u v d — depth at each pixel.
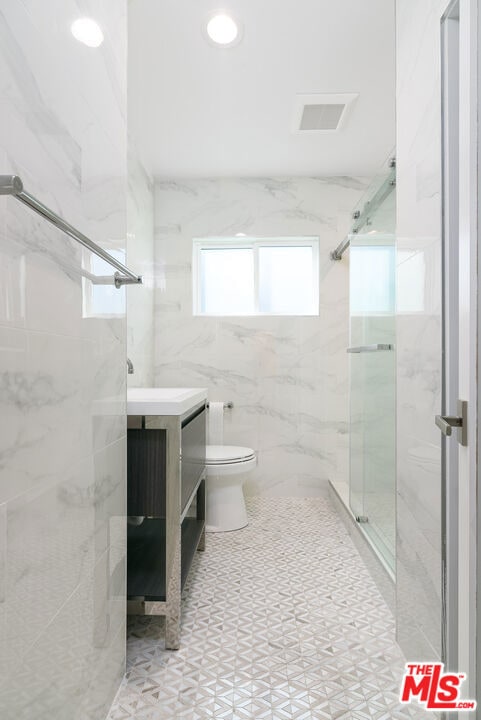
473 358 0.99
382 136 2.88
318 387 3.53
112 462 1.35
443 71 1.19
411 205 1.50
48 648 0.93
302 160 3.24
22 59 0.83
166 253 3.53
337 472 3.53
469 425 1.00
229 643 1.65
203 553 2.47
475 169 0.99
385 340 2.21
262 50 2.10
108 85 1.33
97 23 1.24
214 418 3.26
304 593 2.02
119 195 1.45
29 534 0.85
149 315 3.38
